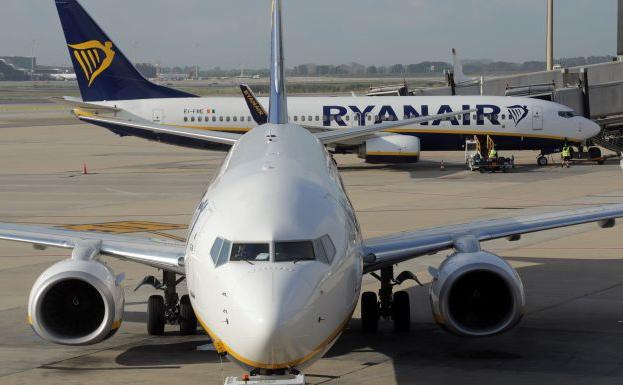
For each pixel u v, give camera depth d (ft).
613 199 177.47
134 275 113.50
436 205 173.17
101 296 70.28
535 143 249.55
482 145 248.73
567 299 97.76
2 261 123.54
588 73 318.04
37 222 157.79
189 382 70.38
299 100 251.39
